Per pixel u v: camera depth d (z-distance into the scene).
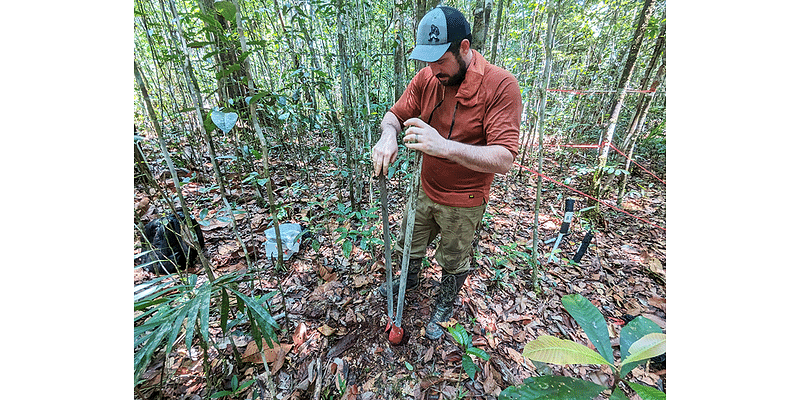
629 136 3.43
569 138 4.80
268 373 1.22
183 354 1.45
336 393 1.40
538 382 0.95
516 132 1.21
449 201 1.48
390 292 1.45
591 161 4.55
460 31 1.12
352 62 2.29
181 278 1.27
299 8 2.06
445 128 1.41
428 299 1.98
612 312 2.04
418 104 1.55
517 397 0.92
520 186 3.98
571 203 2.14
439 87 1.37
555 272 2.35
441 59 1.17
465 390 1.46
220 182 1.27
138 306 0.95
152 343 0.90
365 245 1.81
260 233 2.38
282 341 1.58
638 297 2.18
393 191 3.08
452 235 1.57
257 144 2.82
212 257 2.13
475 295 2.05
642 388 0.89
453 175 1.43
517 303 2.02
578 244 2.77
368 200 2.93
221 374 1.39
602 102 5.19
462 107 1.31
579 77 5.12
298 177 3.08
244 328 1.61
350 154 2.51
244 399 1.32
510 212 3.28
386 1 2.92
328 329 1.67
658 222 3.25
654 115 4.66
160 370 1.38
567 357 0.98
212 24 1.11
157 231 1.91
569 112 5.40
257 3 3.01
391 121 1.55
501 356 1.64
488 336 1.75
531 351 1.01
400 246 1.88
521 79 3.87
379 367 1.53
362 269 2.13
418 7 2.68
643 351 0.96
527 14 4.45
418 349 1.62
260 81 3.34
